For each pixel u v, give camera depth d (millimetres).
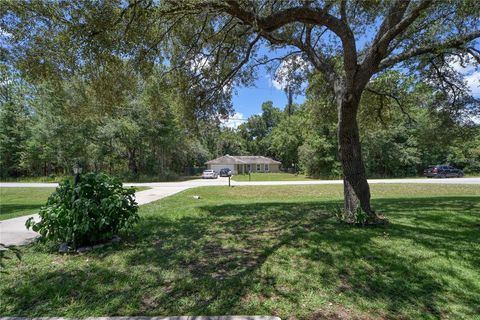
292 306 2807
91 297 2980
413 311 2771
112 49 5215
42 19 4832
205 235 5500
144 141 30375
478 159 33281
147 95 8820
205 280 3395
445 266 3830
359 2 6633
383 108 10383
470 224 6129
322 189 17828
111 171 34094
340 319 2600
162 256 4277
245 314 2639
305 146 34344
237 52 8453
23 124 34125
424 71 8125
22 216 8234
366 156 34094
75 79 6473
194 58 7641
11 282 3354
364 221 5980
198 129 9227
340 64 8594
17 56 5457
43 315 2623
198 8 5438
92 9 4672
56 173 35719
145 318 2551
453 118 8914
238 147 69188
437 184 19000
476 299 3012
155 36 6219
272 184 21141
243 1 5531
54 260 4129
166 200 12055
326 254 4285
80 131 28750
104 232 4840
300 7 5742
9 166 34469
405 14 6090
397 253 4309
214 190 17422
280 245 4773
